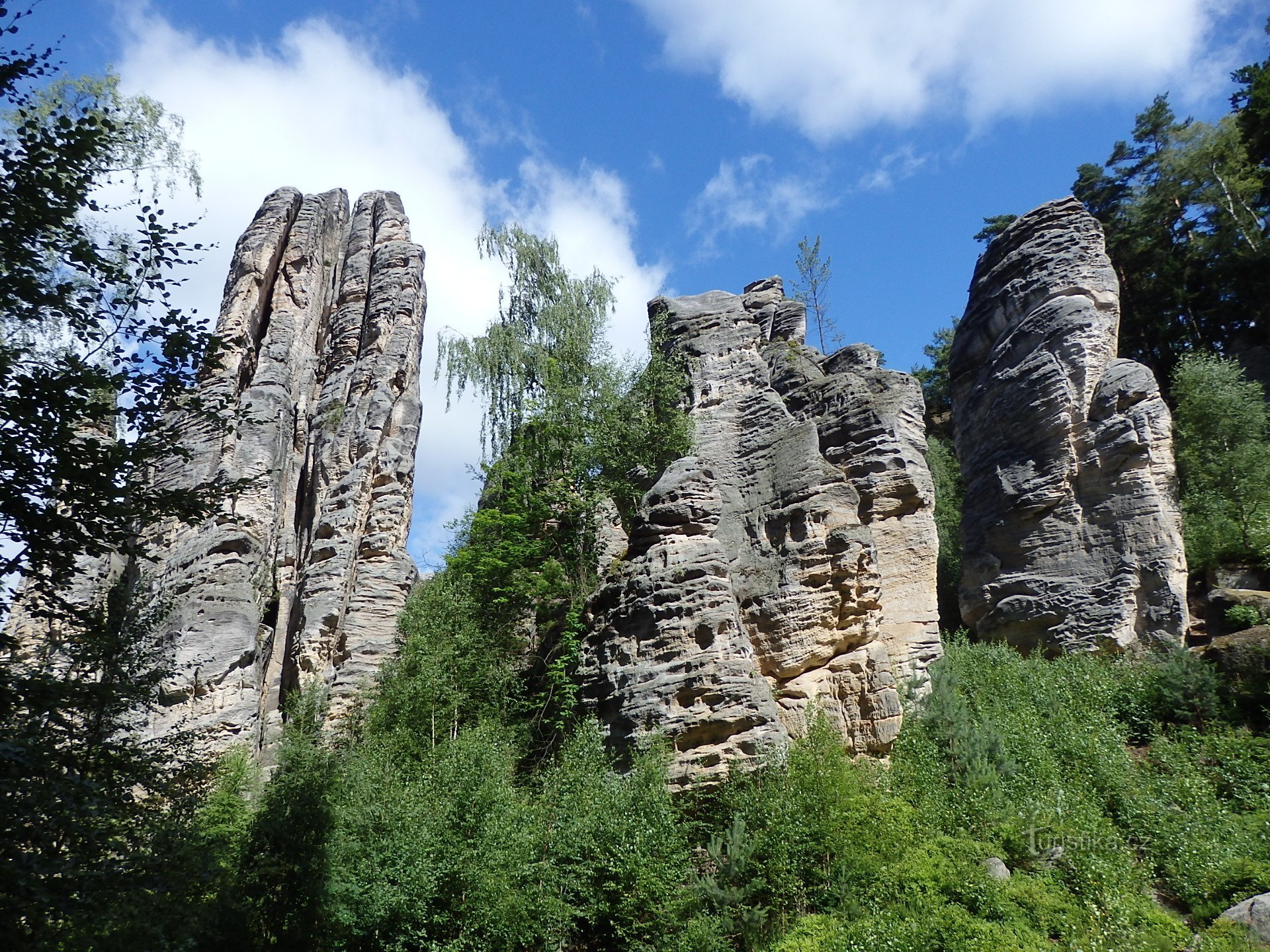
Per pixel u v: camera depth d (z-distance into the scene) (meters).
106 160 19.16
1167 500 33.44
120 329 15.57
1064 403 36.34
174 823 16.67
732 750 23.77
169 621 32.62
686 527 27.89
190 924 16.22
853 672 26.38
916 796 22.23
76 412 14.31
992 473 37.88
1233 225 47.22
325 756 24.55
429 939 19.95
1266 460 35.38
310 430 41.38
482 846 20.52
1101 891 18.61
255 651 33.41
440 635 30.03
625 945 20.12
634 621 26.59
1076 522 34.69
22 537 14.14
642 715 24.70
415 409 39.91
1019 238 42.38
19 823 12.77
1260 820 20.56
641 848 20.72
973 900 18.42
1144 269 50.59
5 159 14.73
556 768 24.38
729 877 20.20
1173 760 23.52
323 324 45.41
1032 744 23.81
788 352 36.94
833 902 19.56
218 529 34.69
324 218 48.34
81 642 17.81
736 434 32.84
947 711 24.30
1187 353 43.84
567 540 33.03
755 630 27.67
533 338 40.97
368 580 35.06
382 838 21.11
